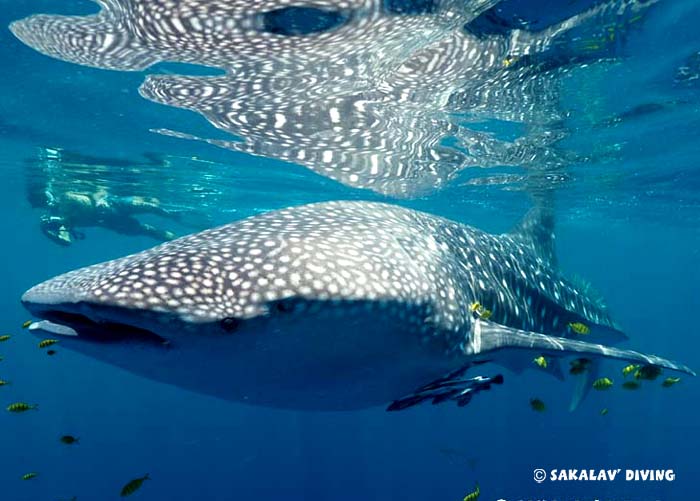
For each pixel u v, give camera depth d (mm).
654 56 7738
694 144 12930
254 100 9023
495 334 4832
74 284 3146
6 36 7598
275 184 18156
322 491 33812
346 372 3951
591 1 6078
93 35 6961
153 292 3074
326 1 5527
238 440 44219
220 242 3791
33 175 18484
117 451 44625
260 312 3271
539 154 13234
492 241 7074
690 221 29172
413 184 16141
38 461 44594
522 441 42125
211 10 5680
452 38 6668
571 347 4750
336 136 11016
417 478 35250
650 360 5004
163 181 18547
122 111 10930
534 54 7363
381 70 7582
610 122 10945
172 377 3539
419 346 4223
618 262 72312
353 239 4254
